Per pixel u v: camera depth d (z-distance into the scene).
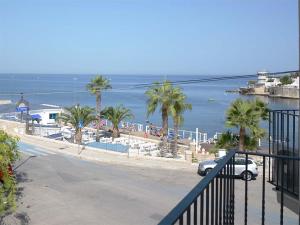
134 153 39.09
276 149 15.95
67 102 139.38
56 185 25.03
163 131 39.81
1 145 13.91
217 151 34.28
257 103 33.09
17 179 26.19
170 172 29.84
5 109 84.25
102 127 58.16
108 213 19.48
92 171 29.80
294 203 13.33
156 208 20.22
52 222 18.30
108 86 53.50
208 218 3.41
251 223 14.49
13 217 18.50
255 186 22.19
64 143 43.50
